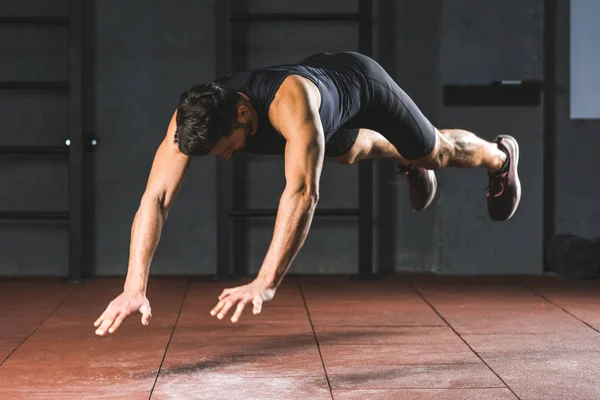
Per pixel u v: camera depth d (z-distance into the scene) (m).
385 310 5.25
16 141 6.65
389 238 6.80
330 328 4.70
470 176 6.63
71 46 6.28
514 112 6.60
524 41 6.59
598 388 3.45
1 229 6.67
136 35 6.68
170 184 3.30
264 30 6.71
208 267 6.77
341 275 6.73
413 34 6.75
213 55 6.71
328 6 6.75
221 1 6.38
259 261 6.76
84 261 6.70
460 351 4.12
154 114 6.69
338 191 6.78
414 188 4.62
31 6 6.63
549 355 4.03
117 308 3.12
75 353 4.11
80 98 6.31
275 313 5.14
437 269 6.74
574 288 6.08
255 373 3.71
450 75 6.59
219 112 3.03
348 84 3.42
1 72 6.63
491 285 6.21
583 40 6.74
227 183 6.44
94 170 6.68
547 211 6.83
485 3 6.57
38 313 5.18
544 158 6.81
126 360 3.97
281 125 3.05
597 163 6.80
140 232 3.25
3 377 3.66
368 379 3.60
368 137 4.04
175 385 3.53
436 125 6.69
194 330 4.65
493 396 3.34
